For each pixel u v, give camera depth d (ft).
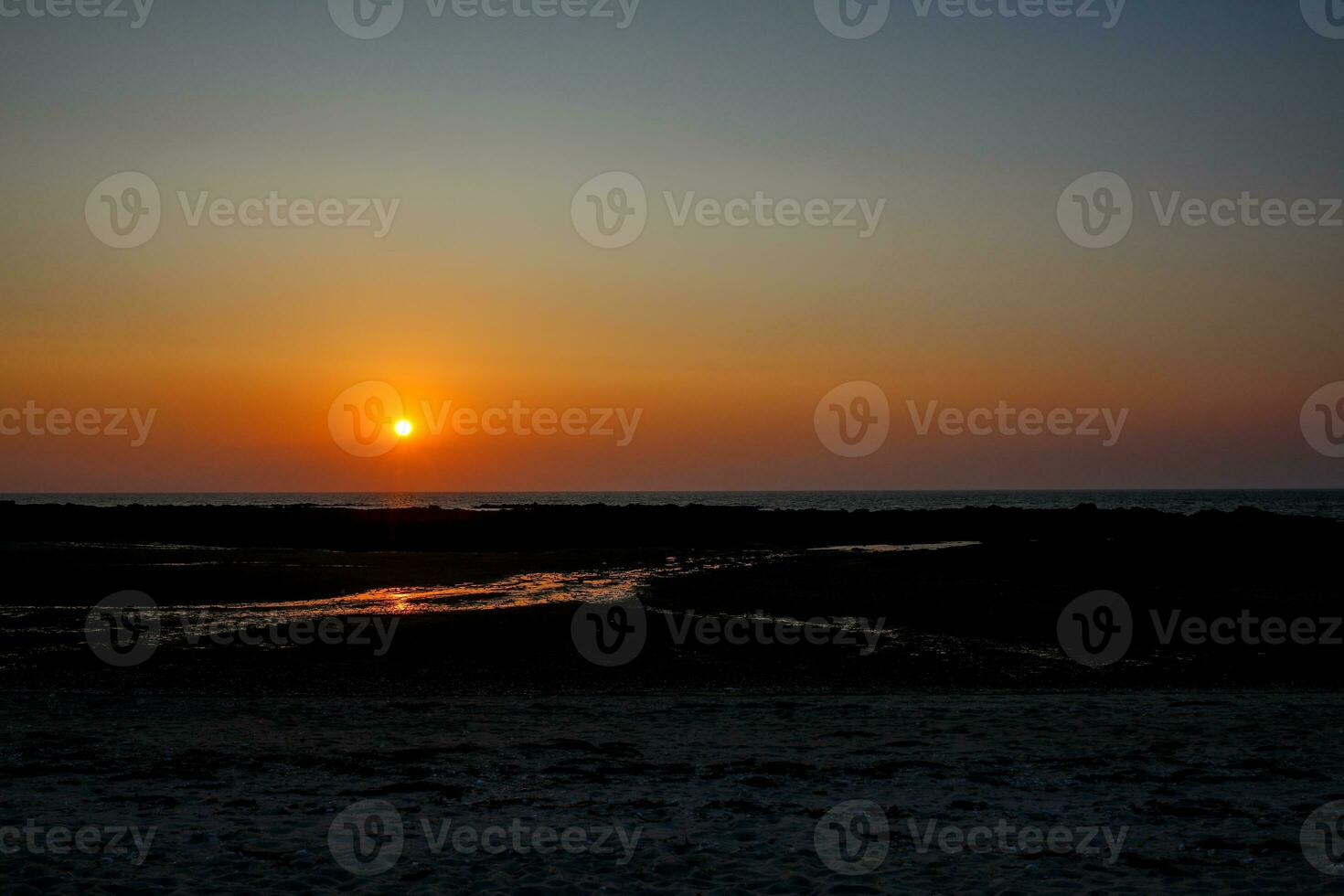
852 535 185.47
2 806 30.04
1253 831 28.50
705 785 33.58
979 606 76.74
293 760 36.29
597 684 54.54
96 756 36.63
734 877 24.76
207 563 113.29
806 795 32.48
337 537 171.53
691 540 175.63
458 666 58.08
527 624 68.28
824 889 23.98
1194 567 97.66
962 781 34.19
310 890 23.62
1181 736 40.96
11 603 79.46
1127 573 94.73
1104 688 54.60
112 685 52.54
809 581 90.84
